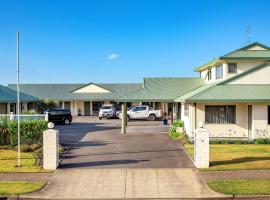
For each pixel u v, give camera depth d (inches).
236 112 930.7
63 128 1323.8
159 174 540.7
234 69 1020.5
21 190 460.8
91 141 920.3
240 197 433.4
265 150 748.0
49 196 445.7
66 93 2336.4
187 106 1009.5
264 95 907.4
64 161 636.1
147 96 1130.7
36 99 1653.5
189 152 718.5
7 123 809.5
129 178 522.0
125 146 823.1
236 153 706.2
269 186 465.7
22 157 669.9
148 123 1549.0
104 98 2268.7
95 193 458.9
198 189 469.7
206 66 1190.9
